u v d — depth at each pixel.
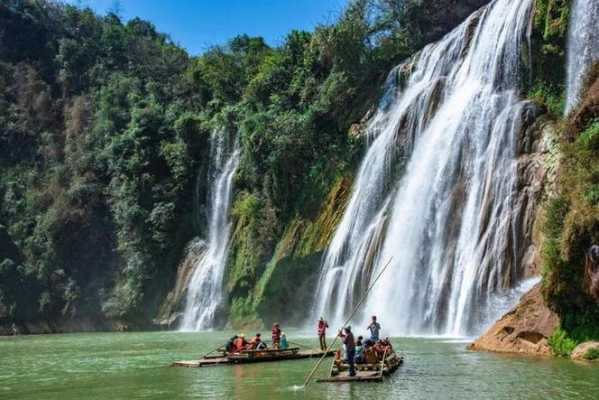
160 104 93.19
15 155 99.00
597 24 41.81
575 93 42.12
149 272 74.81
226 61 93.12
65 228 82.19
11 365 32.69
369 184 55.94
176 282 73.12
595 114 28.84
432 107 53.72
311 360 29.75
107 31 113.69
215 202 75.06
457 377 21.67
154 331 69.06
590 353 23.67
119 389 22.59
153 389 22.22
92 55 109.69
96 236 82.19
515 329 27.77
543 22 46.38
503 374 21.67
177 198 78.25
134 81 99.44
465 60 53.53
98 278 79.81
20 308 79.62
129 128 86.12
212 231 74.38
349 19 69.75
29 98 104.06
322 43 70.81
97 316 77.50
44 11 114.69
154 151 81.69
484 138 45.88
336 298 52.31
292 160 65.88
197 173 79.00
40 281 80.88
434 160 49.03
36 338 61.97
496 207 41.03
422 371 23.42
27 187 92.62
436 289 42.59
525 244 37.94
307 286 56.91
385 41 68.56
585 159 26.78
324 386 21.28
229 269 67.00
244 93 84.25
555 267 25.08
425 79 58.94
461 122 48.00
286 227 63.62
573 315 25.23
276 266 60.53
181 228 77.06
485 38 51.84
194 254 73.56
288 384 22.12
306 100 72.19
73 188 84.12
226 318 64.94
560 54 44.81
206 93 93.50
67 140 96.38
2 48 110.25
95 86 104.25
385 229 50.28
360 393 19.61
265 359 29.70
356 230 54.62
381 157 55.84
